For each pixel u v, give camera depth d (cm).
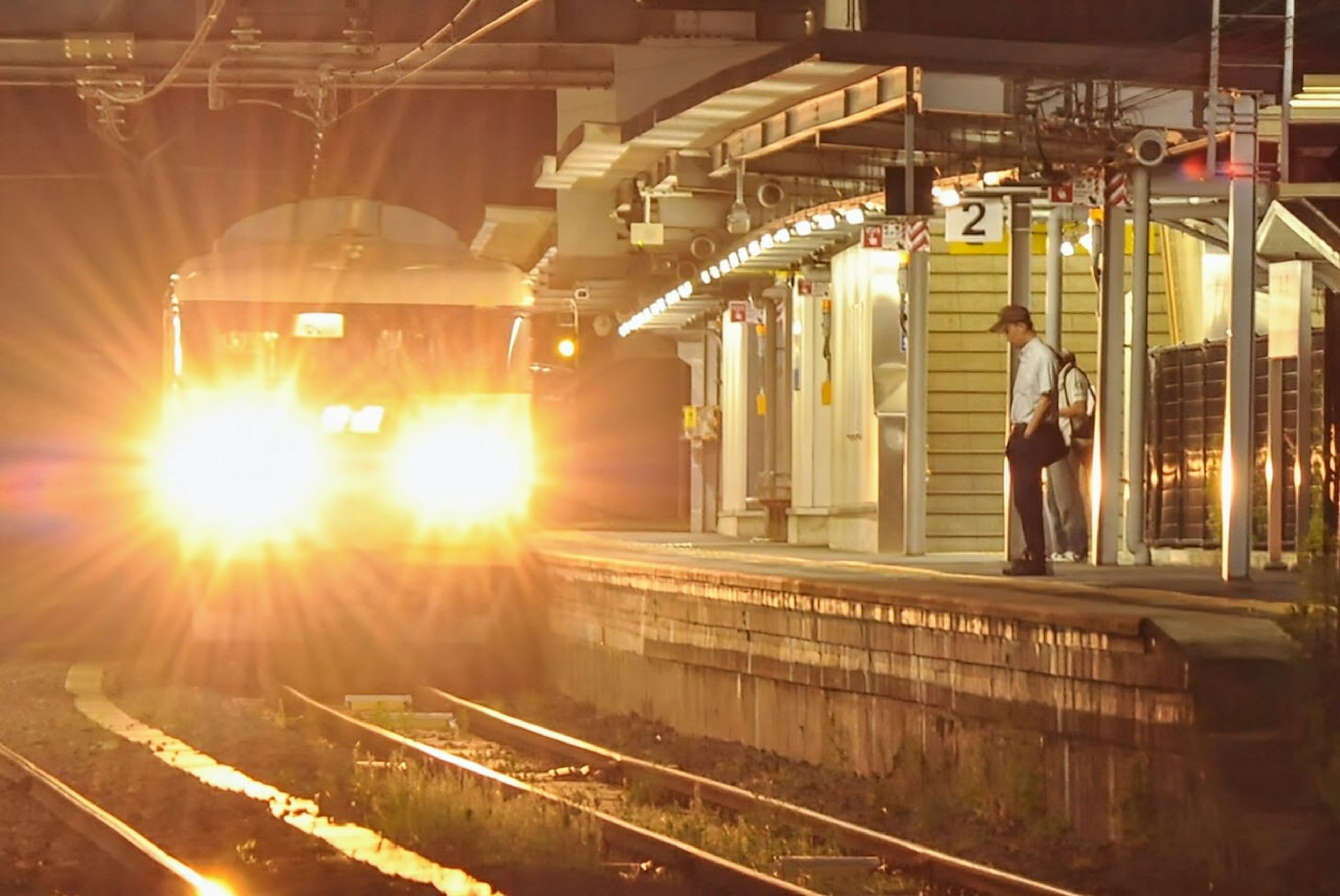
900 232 5616
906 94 4625
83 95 7050
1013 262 5375
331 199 5925
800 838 3192
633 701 5097
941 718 3541
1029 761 3231
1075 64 4431
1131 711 2972
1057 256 5491
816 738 4050
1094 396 5406
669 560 5334
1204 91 4409
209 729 4656
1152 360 5731
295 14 6894
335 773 3900
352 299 5750
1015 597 3522
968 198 5178
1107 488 4988
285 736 4575
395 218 5959
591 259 8294
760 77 4941
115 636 6994
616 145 6625
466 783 3772
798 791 3778
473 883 2723
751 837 3225
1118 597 3644
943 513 6341
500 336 5834
